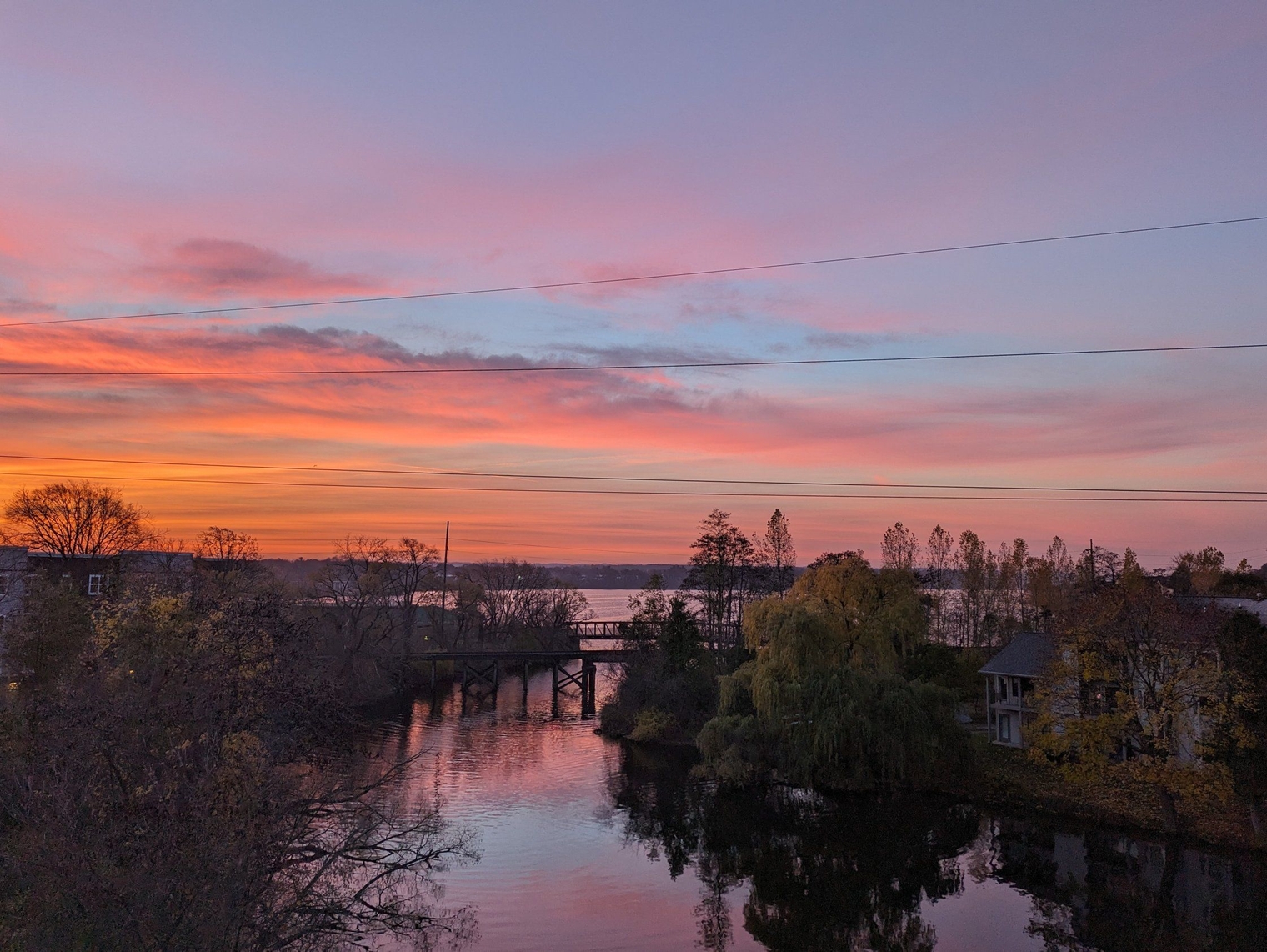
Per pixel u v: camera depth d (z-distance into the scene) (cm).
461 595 11350
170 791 2073
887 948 3000
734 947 3002
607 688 9738
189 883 1861
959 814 4559
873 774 5078
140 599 3177
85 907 1802
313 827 2444
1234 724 3806
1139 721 4100
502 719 7525
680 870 3800
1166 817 3978
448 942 2967
